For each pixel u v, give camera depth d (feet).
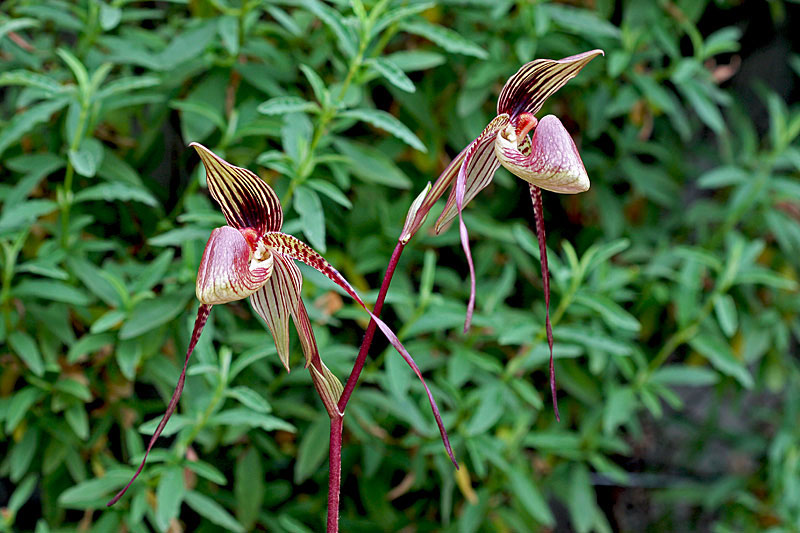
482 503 3.58
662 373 3.68
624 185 4.29
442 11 3.67
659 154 4.10
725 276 3.65
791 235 4.26
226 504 3.51
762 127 5.11
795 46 4.97
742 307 4.21
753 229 4.40
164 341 3.37
